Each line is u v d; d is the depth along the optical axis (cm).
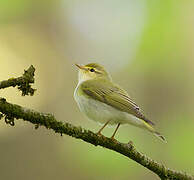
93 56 1591
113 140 670
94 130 1185
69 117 1476
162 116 1371
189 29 1392
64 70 1573
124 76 1480
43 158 1262
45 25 1581
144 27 1399
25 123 1308
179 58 1397
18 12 1495
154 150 1098
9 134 1296
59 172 1217
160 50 1392
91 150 1077
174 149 1097
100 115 814
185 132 1148
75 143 1155
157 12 1390
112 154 1054
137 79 1445
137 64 1441
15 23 1523
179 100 1384
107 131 1126
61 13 1595
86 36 1612
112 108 804
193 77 1394
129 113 785
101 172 1062
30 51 1555
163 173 689
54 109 1493
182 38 1394
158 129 1327
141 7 1433
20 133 1299
